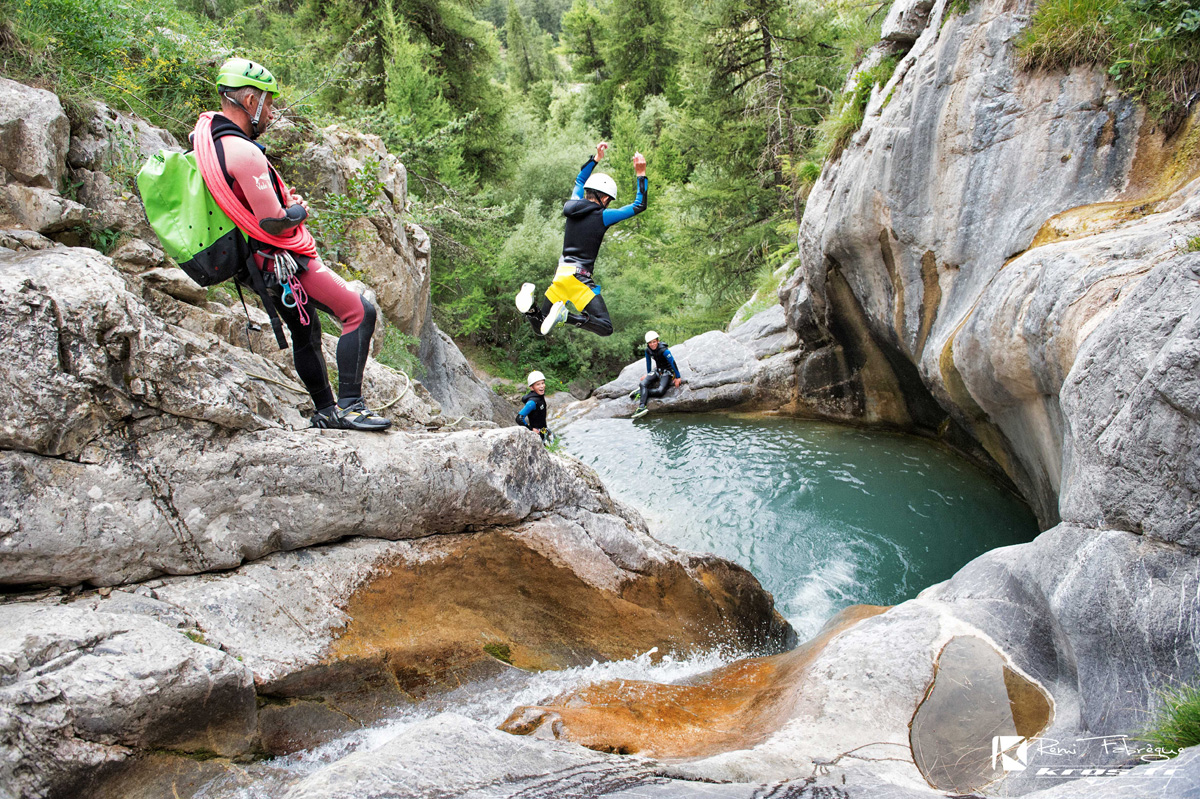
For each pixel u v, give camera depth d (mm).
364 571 3604
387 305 9148
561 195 23953
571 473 4750
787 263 16547
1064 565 3064
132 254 4219
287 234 3340
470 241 17266
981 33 6480
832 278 9578
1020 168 6117
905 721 2932
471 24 20312
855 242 8266
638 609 4543
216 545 3197
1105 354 3057
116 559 2934
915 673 3201
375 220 9031
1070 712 2803
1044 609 3344
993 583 3754
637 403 12867
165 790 2404
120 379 2969
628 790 2078
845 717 2959
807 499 8148
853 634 3721
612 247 23531
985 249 6375
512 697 3621
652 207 26516
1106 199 5500
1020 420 5711
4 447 2719
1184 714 2117
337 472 3504
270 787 2572
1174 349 2504
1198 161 5035
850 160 8617
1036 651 3248
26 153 3824
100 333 2910
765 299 15844
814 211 9930
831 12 16656
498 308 19547
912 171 7164
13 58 4422
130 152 4680
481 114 21109
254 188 3094
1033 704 2967
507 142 23359
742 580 5477
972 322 5781
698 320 19797
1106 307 3881
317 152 8195
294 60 11008
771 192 18906
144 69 5961
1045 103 5980
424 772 2027
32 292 2768
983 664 3217
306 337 3602
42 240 3578
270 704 2994
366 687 3324
